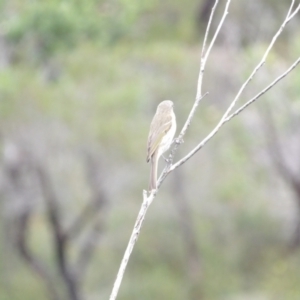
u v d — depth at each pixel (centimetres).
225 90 1881
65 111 1609
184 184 1986
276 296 1950
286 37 2480
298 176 1941
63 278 1908
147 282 2098
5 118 1609
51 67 1784
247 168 2003
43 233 2211
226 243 2197
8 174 1695
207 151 1909
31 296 2019
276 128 1852
